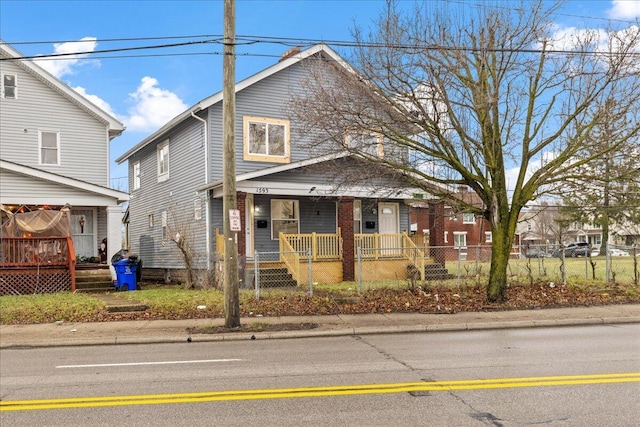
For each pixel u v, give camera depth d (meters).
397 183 16.98
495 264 14.66
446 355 8.69
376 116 14.02
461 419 5.32
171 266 24.25
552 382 6.70
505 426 5.10
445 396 6.14
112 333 11.35
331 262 19.81
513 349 9.16
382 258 20.70
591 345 9.48
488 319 12.51
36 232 18.09
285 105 20.16
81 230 22.31
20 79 20.95
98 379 7.41
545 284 17.09
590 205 18.23
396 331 11.54
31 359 9.19
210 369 7.94
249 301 14.48
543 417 5.35
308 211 22.47
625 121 13.64
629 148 13.90
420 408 5.70
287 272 18.81
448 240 52.44
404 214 24.73
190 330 11.56
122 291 18.06
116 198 20.16
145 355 9.34
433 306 14.11
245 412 5.67
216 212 20.73
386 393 6.32
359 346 9.82
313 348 9.70
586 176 14.02
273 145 21.56
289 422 5.31
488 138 13.66
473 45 12.96
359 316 13.05
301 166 19.33
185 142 23.11
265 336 11.02
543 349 9.11
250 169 20.95
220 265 18.70
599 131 14.14
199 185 21.50
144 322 12.60
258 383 6.95
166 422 5.40
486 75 13.19
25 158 20.86
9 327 12.12
